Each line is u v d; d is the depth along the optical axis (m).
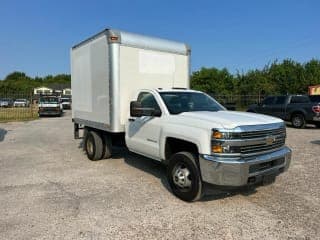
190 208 4.62
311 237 3.69
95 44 7.35
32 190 5.52
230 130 4.30
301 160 7.68
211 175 4.36
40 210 4.56
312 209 4.54
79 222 4.14
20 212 4.48
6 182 6.03
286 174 6.39
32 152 9.38
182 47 7.79
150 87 7.20
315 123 15.15
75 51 8.70
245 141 4.35
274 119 5.04
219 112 5.41
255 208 4.60
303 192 5.29
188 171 4.81
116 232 3.85
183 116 5.14
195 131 4.65
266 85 34.47
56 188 5.64
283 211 4.48
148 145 5.90
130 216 4.34
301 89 34.69
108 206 4.72
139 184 5.87
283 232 3.82
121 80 6.73
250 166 4.33
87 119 8.11
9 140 12.07
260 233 3.80
